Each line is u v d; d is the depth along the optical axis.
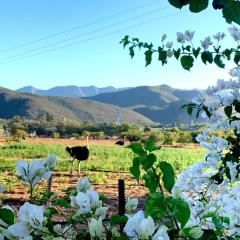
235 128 3.39
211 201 2.86
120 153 50.16
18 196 17.05
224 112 3.39
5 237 1.53
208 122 3.49
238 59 3.53
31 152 48.59
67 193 1.86
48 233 1.62
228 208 2.58
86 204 1.63
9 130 108.88
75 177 25.08
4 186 1.82
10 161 36.16
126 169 31.39
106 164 34.06
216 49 3.54
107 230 1.63
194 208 2.59
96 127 122.56
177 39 3.63
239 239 2.26
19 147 57.66
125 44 3.75
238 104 3.38
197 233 1.59
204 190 3.04
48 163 1.71
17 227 1.48
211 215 2.15
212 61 3.54
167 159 40.19
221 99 3.41
